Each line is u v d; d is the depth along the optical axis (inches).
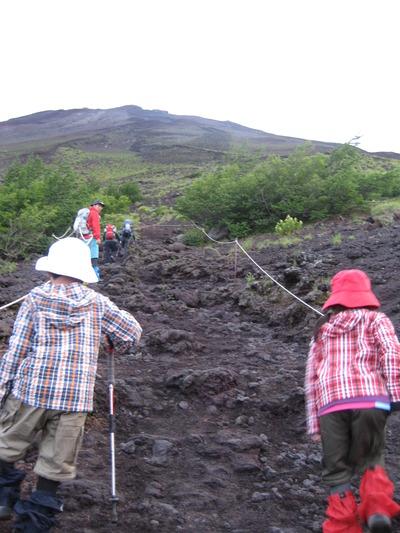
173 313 433.7
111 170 3230.8
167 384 273.6
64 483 186.2
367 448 154.6
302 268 498.6
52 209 950.4
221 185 922.7
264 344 354.6
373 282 437.1
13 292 504.4
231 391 265.9
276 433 237.3
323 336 166.7
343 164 962.1
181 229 1082.1
